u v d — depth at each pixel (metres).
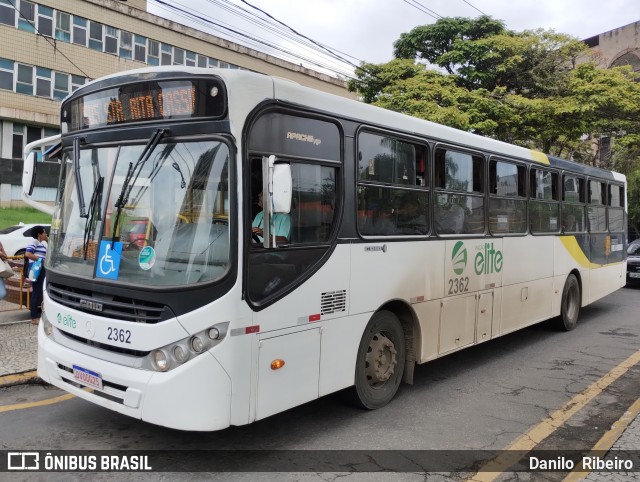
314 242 4.34
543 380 6.39
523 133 18.30
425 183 5.72
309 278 4.25
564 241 9.09
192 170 3.79
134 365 3.72
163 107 3.92
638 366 7.04
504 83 19.11
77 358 4.04
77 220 4.43
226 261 3.65
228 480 3.76
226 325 3.61
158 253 3.80
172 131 3.87
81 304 4.11
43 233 8.30
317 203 4.39
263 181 3.72
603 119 18.02
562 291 9.07
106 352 3.90
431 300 5.75
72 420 4.79
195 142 3.80
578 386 6.16
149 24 28.72
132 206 3.97
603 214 10.94
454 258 6.12
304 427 4.77
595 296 10.52
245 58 32.31
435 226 5.83
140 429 4.61
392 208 5.23
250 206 3.76
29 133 27.14
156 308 3.67
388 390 5.34
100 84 4.33
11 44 25.31
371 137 4.99
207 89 3.74
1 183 26.25
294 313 4.11
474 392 5.90
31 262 8.73
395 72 18.58
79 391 4.07
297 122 4.21
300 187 4.23
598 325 10.06
